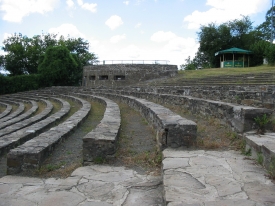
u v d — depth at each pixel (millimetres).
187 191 3471
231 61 39594
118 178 4555
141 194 3924
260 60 39875
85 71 36844
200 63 61781
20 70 46938
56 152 6527
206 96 10938
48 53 40000
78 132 8852
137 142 7008
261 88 10742
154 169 5004
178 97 11555
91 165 5301
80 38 53969
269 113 5945
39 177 5031
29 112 15266
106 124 7480
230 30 46281
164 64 33344
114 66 34156
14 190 4309
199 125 7859
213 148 5621
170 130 5656
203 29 46531
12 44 46406
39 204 3752
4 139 7605
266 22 51281
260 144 4660
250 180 3832
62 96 25734
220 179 3871
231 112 6742
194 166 4441
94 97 19844
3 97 31188
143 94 16453
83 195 3908
